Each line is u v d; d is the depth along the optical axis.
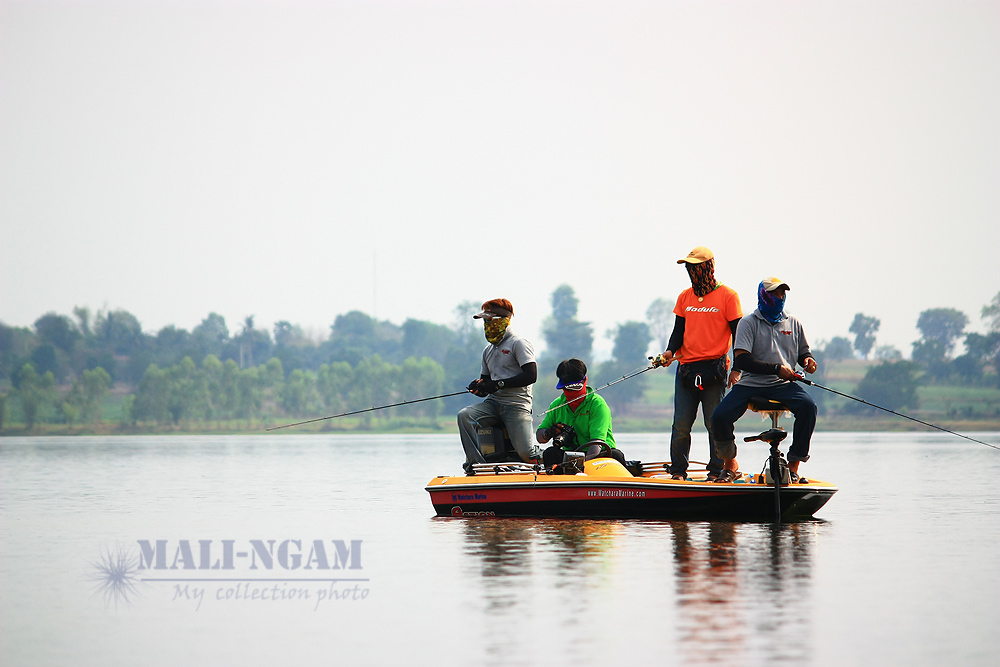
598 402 43.00
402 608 22.62
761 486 37.91
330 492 57.53
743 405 38.75
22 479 73.56
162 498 53.22
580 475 39.94
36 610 23.20
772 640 19.42
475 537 33.88
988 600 23.06
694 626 20.47
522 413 42.91
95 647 19.66
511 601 22.95
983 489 58.84
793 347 38.91
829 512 43.78
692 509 38.88
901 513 43.22
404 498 52.56
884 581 25.34
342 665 18.11
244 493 56.91
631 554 29.55
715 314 41.03
